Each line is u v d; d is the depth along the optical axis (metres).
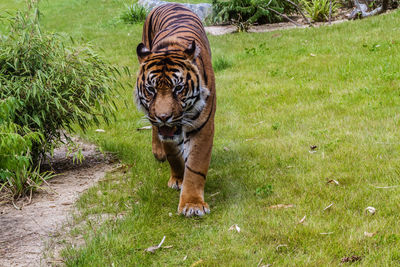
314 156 6.28
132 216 5.15
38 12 6.56
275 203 5.19
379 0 15.21
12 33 6.45
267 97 9.08
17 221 5.27
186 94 4.77
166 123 4.73
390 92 8.29
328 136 6.86
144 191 5.68
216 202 5.43
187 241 4.65
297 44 12.62
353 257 4.08
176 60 4.78
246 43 13.70
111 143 7.54
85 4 25.62
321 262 4.05
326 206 5.00
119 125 8.61
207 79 5.21
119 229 4.88
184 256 4.43
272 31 14.88
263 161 6.31
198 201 5.18
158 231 4.88
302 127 7.43
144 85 4.84
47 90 6.12
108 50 15.03
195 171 5.20
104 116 7.02
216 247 4.47
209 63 5.47
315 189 5.38
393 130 6.75
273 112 8.30
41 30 6.51
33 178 6.07
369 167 5.73
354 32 12.71
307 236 4.45
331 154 6.26
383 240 4.24
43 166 6.99
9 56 6.23
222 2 16.52
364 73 9.48
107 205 5.52
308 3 16.77
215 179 6.00
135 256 4.41
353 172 5.66
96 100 6.60
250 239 4.53
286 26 15.92
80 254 4.44
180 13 6.45
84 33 18.09
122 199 5.63
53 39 6.54
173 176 5.95
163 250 4.54
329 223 4.64
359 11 15.03
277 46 12.77
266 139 7.16
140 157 6.90
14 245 4.75
